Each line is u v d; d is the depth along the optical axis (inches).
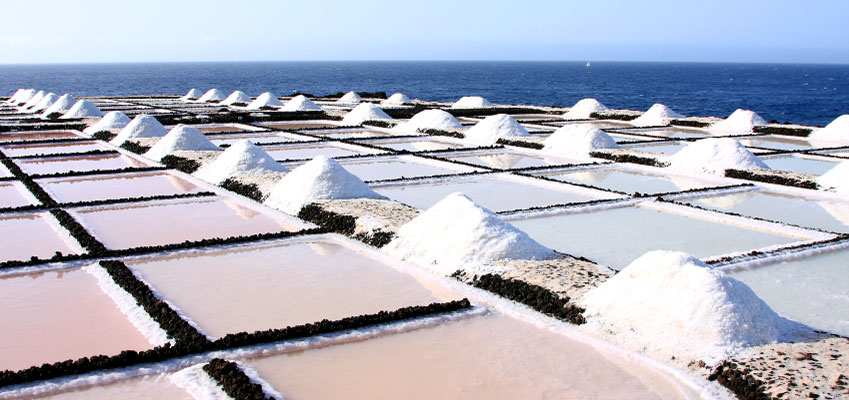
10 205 493.0
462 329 273.0
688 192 552.1
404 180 584.7
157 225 432.5
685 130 1064.8
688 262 268.7
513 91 3031.5
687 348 244.5
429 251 354.0
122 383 227.6
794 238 416.5
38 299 301.0
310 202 460.8
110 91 2839.6
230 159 586.2
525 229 427.2
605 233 419.8
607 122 1190.3
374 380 231.9
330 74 5876.0
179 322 268.8
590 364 243.3
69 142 852.6
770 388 216.5
